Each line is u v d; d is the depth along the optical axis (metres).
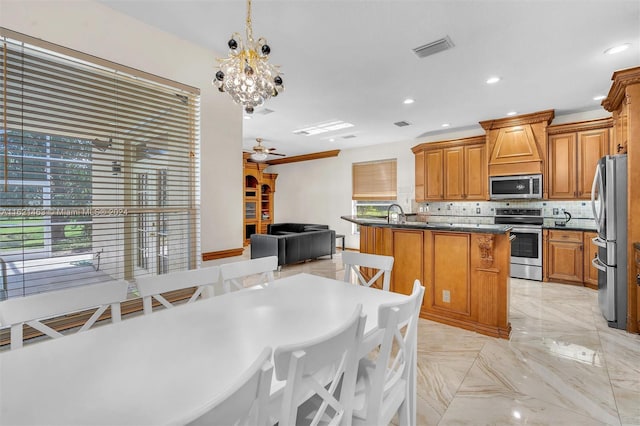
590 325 2.90
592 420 1.66
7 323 1.18
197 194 2.49
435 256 3.09
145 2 1.92
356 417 1.13
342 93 3.56
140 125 2.14
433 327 2.94
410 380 1.53
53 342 1.15
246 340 1.15
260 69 1.66
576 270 4.08
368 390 1.27
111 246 2.00
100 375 0.91
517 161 4.51
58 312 1.31
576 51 2.59
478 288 2.81
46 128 1.74
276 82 1.74
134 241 2.16
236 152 2.74
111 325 1.30
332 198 7.80
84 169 1.90
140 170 2.16
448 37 2.38
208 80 2.53
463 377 2.10
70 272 1.88
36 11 1.69
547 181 4.36
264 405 0.68
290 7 2.01
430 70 2.96
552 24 2.21
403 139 6.21
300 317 1.38
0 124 1.62
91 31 1.89
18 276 1.68
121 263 2.10
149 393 0.82
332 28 2.25
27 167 1.70
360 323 0.96
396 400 1.27
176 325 1.30
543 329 2.83
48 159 1.77
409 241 3.26
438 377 2.10
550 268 4.28
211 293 1.89
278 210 9.30
